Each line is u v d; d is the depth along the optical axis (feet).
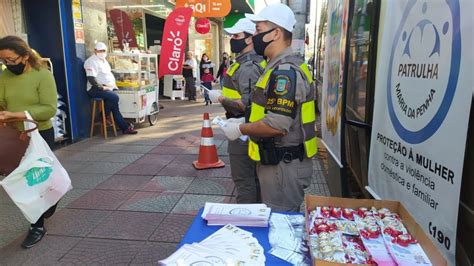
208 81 42.19
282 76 6.61
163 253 10.07
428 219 4.91
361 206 5.32
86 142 22.68
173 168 17.40
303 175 7.27
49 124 10.79
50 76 10.48
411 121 5.44
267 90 6.89
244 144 10.62
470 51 4.00
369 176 7.40
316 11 34.06
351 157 10.68
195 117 31.76
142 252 10.12
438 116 4.66
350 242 4.52
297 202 7.38
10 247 10.46
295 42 19.84
